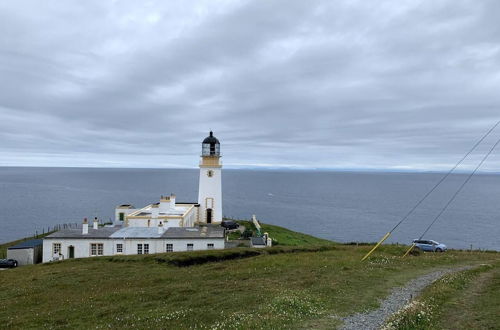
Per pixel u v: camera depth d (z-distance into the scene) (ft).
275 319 52.26
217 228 166.09
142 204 531.91
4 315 69.26
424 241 144.25
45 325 60.90
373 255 116.88
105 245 140.56
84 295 80.18
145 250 141.08
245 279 86.94
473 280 76.07
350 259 109.29
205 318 57.67
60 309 70.13
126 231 151.53
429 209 516.32
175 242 142.00
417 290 70.33
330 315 55.26
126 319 60.23
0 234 317.22
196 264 114.21
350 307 59.47
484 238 309.63
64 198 604.49
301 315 54.90
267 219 414.82
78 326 59.26
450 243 289.94
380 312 57.11
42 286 89.66
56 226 332.39
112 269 106.63
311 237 225.97
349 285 74.08
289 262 106.73
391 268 92.07
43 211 448.24
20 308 73.61
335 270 91.35
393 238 311.88
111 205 514.27
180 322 56.59
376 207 540.11
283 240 193.47
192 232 151.74
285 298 62.64
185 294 74.95
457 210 504.43
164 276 94.73
